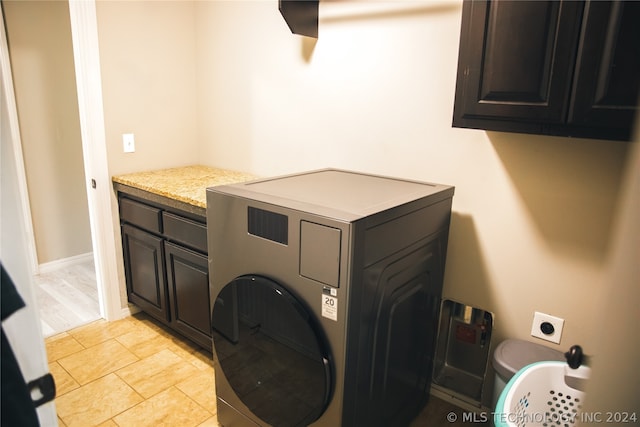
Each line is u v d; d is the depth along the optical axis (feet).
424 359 6.06
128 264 8.54
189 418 6.12
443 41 5.81
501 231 5.76
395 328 5.03
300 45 7.38
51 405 2.98
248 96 8.38
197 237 6.85
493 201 5.74
